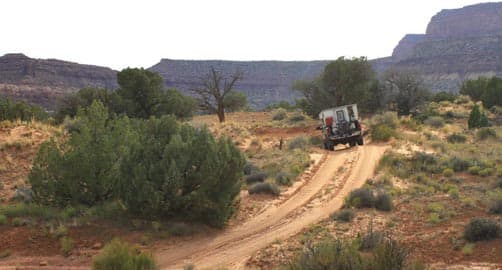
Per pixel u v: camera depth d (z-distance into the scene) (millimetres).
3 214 15312
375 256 9117
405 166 25250
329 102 58875
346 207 17594
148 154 15656
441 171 24109
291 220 16500
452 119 59938
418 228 14289
